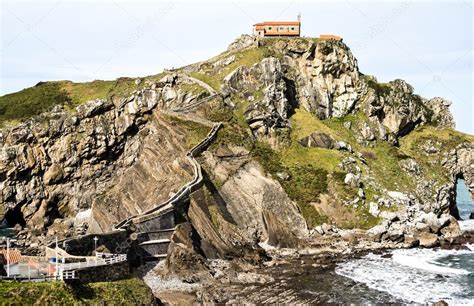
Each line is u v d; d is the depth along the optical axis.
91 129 153.75
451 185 145.00
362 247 109.56
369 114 161.62
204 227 103.12
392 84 174.12
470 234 121.88
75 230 141.12
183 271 85.56
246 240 104.75
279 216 115.44
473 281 83.94
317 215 118.00
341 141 141.25
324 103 159.25
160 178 123.94
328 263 97.31
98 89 169.38
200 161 122.00
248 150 129.12
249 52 160.50
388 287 80.88
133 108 154.12
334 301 73.88
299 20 177.12
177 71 165.00
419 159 157.00
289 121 146.75
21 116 159.75
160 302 70.88
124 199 126.88
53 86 177.50
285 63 160.25
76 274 60.56
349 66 165.50
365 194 123.94
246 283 84.00
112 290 62.00
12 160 149.12
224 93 144.88
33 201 150.25
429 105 180.38
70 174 153.25
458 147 158.62
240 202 116.19
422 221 118.50
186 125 134.25
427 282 83.56
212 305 71.38
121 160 155.50
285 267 95.25
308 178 125.94
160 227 96.69
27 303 52.75
